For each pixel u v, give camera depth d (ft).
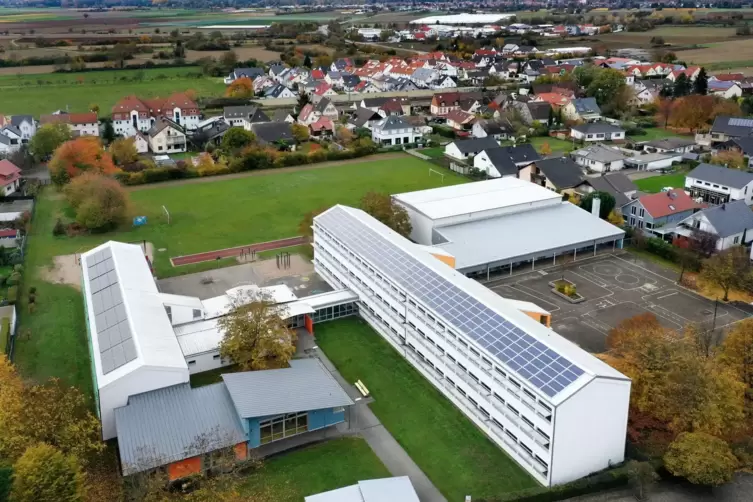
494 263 345.92
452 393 245.45
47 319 306.35
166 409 219.00
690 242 368.27
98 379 224.12
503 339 226.38
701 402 215.10
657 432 223.51
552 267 362.33
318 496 185.37
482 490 202.39
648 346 236.02
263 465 212.02
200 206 474.08
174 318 287.69
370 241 312.29
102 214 415.64
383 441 224.94
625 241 394.52
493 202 400.88
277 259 372.38
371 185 522.06
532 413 205.05
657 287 337.52
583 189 465.06
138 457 196.95
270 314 257.14
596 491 201.26
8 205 468.34
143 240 408.87
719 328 294.87
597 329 295.89
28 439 194.49
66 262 374.43
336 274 333.62
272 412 215.31
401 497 185.26
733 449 212.02
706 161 565.94
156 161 568.82
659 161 562.66
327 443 223.30
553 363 208.95
